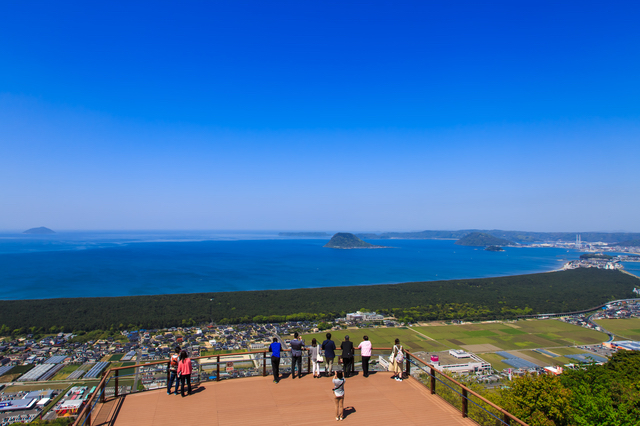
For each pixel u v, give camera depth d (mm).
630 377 27609
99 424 11516
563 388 22672
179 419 11898
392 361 16578
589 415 19250
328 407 12836
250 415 12172
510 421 13938
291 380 15695
